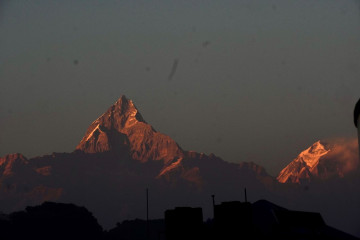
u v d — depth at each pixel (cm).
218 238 12144
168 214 12481
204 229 12350
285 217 13838
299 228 13938
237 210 12031
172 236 12369
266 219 13675
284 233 13425
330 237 14200
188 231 12269
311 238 13712
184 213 12325
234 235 11981
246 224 12012
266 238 13212
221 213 12175
